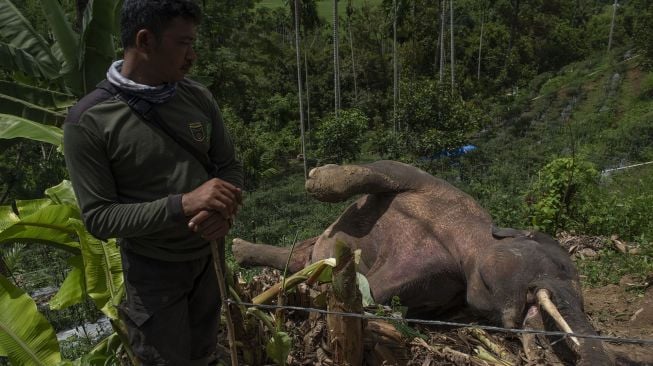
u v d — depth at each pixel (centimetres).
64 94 862
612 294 598
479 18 5934
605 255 700
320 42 5328
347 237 469
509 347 388
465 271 414
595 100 3612
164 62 223
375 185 462
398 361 358
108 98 224
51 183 1491
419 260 427
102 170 224
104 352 366
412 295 426
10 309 346
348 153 2595
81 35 730
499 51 5350
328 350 355
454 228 430
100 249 381
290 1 3266
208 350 280
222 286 242
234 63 2966
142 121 226
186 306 261
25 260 1082
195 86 250
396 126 2467
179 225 221
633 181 1416
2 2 869
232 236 1469
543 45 5612
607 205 866
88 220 224
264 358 354
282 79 4759
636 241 755
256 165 2670
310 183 462
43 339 348
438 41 4891
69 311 800
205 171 245
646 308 548
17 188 1484
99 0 705
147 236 241
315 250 484
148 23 216
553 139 2673
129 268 252
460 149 2200
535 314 364
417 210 449
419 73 4906
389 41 5175
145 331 254
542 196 909
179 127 233
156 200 223
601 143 2378
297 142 3681
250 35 3222
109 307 355
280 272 515
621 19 6116
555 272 372
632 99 3372
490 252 395
